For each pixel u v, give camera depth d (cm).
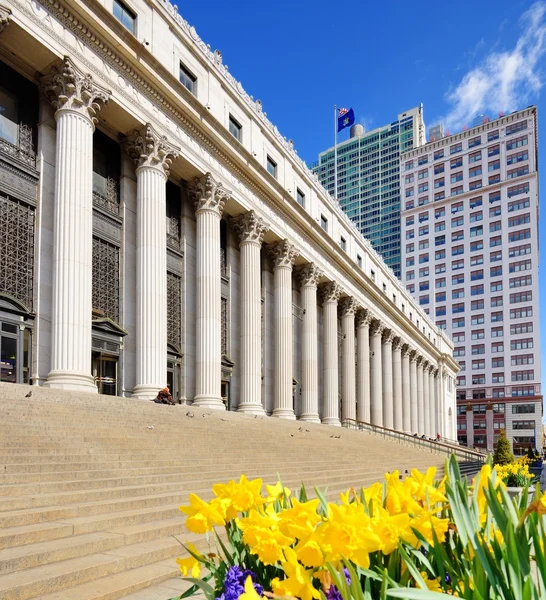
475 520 265
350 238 4525
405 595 190
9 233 1708
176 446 1274
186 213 2555
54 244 1742
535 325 9456
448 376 8062
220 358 2459
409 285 11000
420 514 267
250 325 2816
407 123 14962
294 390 3519
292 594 214
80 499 782
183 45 2480
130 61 2067
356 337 4603
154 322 2078
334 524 207
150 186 2156
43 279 1775
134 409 1525
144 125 2144
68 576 526
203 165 2498
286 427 2270
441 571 251
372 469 1850
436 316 10544
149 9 2270
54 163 1878
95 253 2025
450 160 10875
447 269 10569
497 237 10106
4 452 875
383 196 15100
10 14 1628
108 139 2178
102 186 2120
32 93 1877
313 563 212
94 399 1471
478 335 9988
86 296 1753
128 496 866
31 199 1794
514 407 9406
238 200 2766
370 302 4759
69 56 1808
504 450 3172
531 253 9712
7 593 465
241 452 1439
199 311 2441
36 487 766
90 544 618
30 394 1277
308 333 3528
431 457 2884
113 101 2003
